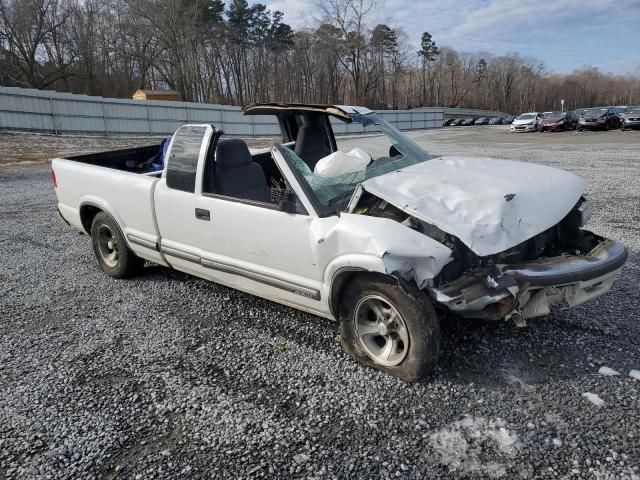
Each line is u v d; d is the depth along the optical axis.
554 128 33.62
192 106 32.41
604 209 7.98
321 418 2.87
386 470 2.45
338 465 2.50
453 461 2.49
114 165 6.35
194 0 55.50
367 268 3.01
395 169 4.11
